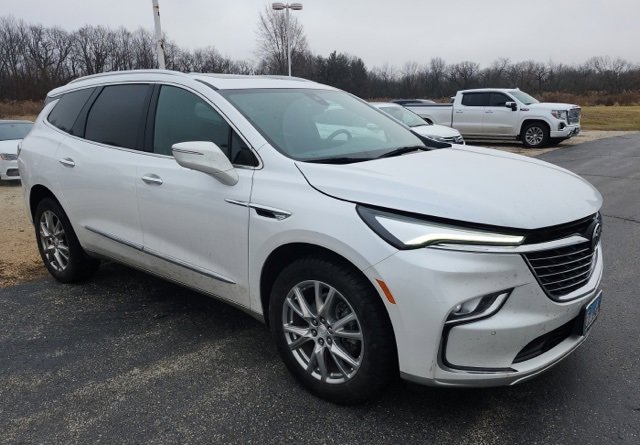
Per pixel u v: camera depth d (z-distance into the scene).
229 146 3.26
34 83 51.59
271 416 2.80
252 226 3.00
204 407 2.90
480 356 2.41
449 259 2.36
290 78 4.20
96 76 4.46
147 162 3.68
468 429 2.66
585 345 3.47
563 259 2.55
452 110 17.86
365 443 2.58
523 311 2.43
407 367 2.51
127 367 3.33
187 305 4.28
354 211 2.60
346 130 3.63
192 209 3.33
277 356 3.43
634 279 4.69
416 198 2.54
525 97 17.64
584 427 2.65
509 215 2.42
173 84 3.70
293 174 2.92
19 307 4.29
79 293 4.57
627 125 26.62
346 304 2.70
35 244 6.29
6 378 3.23
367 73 63.94
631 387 2.98
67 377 3.22
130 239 3.86
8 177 11.68
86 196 4.14
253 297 3.14
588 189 3.00
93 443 2.63
